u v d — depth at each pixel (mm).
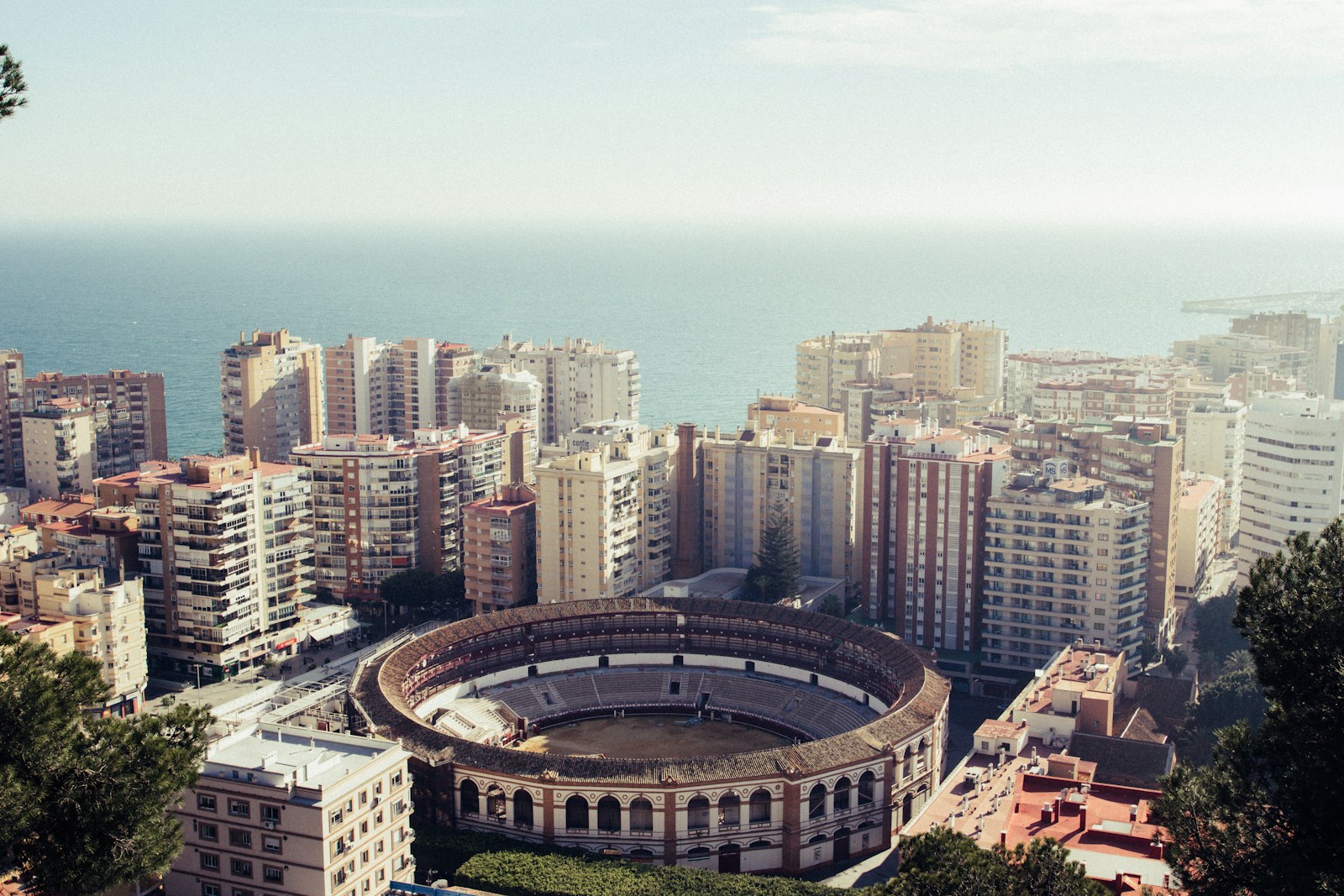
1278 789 95000
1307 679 93438
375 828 173250
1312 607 94125
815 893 181125
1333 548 96438
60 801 98688
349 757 175625
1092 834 155750
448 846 196750
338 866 166125
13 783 95625
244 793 166375
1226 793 97562
